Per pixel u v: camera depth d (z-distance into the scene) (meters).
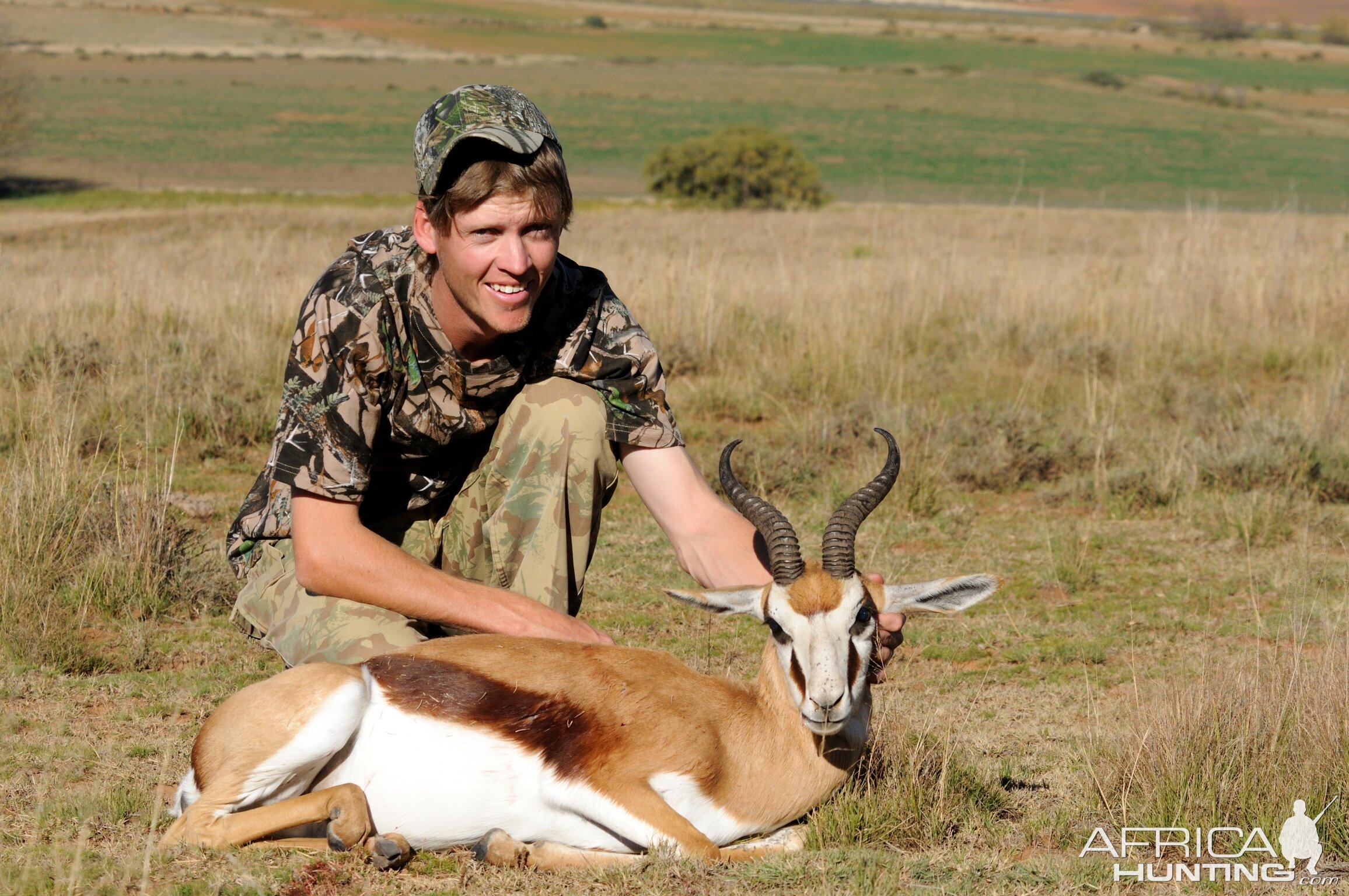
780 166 79.19
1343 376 17.39
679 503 7.34
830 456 15.02
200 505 12.91
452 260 6.32
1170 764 6.88
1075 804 6.94
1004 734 8.00
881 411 15.89
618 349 7.20
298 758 5.97
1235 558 11.85
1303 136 142.50
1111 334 21.09
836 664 6.02
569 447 7.22
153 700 8.41
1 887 5.51
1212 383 18.64
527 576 7.30
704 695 6.41
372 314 6.54
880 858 5.96
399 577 6.58
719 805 6.26
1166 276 24.06
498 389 7.02
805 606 6.19
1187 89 193.38
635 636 9.77
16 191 80.12
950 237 46.16
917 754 7.01
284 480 6.56
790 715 6.44
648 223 58.19
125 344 18.64
